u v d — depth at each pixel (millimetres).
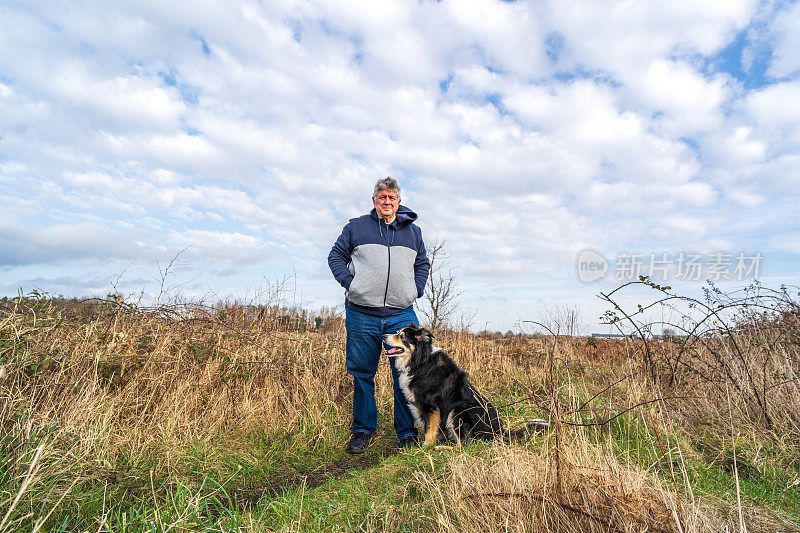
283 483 3297
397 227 4297
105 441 3148
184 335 4848
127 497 2686
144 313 4805
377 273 4113
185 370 4441
